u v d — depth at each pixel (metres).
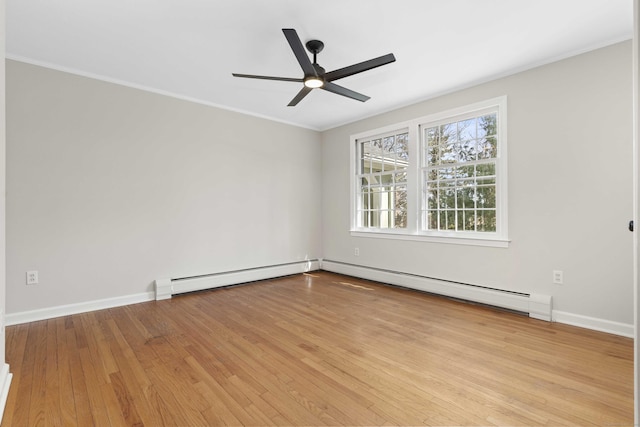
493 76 3.40
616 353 2.32
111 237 3.48
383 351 2.38
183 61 3.10
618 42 2.67
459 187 3.82
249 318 3.12
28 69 3.01
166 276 3.88
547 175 3.06
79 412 1.67
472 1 2.21
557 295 3.01
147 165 3.73
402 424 1.58
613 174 2.71
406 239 4.30
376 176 4.83
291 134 5.19
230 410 1.69
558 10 2.30
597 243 2.79
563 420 1.59
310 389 1.88
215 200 4.31
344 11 2.32
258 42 2.75
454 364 2.17
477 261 3.59
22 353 2.34
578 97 2.87
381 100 4.16
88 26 2.50
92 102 3.36
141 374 2.05
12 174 2.94
